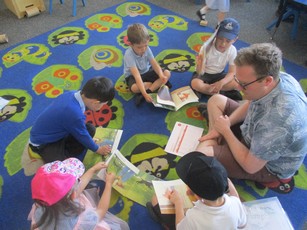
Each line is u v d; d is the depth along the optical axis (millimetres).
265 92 1175
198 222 1033
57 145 1552
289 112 1129
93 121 1936
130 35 1812
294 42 2611
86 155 1707
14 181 1615
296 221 1443
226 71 2270
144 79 2111
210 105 1734
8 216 1474
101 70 2326
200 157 1066
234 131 1597
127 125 1913
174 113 1991
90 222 1145
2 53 2494
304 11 2344
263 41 2627
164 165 1691
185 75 2287
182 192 1396
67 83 2215
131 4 3127
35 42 2613
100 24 2824
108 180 1492
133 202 1514
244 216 1155
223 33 1846
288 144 1179
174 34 2699
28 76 2271
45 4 3148
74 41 2615
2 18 2945
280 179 1526
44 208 1056
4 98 2092
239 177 1481
